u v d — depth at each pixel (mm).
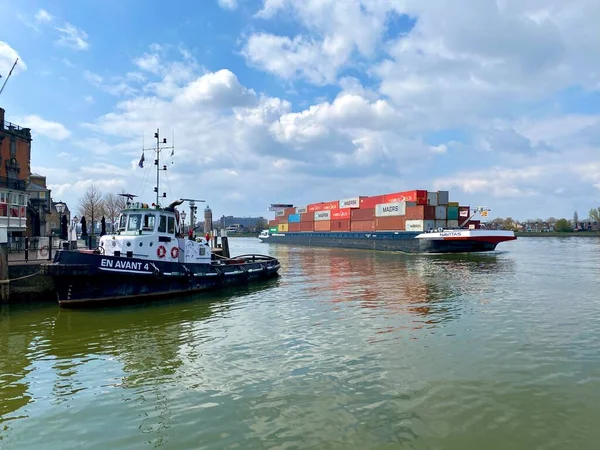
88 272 16219
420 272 31156
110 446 6512
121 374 9602
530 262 39031
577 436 6590
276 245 97375
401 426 6930
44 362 10477
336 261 43469
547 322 14094
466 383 8711
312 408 7637
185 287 19828
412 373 9328
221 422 7184
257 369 9750
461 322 14203
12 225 31531
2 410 7840
